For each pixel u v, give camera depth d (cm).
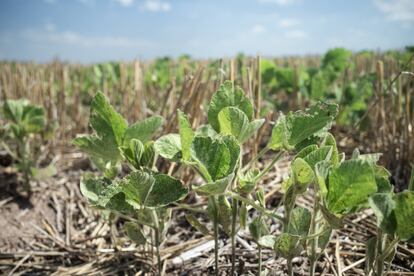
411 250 40
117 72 100
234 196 27
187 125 27
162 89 99
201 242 45
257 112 50
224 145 26
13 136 61
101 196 26
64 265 46
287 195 26
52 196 61
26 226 54
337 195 23
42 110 59
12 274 44
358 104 72
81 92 106
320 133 29
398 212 21
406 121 57
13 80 105
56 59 127
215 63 65
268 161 66
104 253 46
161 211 33
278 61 188
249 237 45
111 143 33
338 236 45
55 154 78
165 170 53
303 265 39
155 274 41
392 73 75
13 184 62
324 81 70
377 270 25
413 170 25
